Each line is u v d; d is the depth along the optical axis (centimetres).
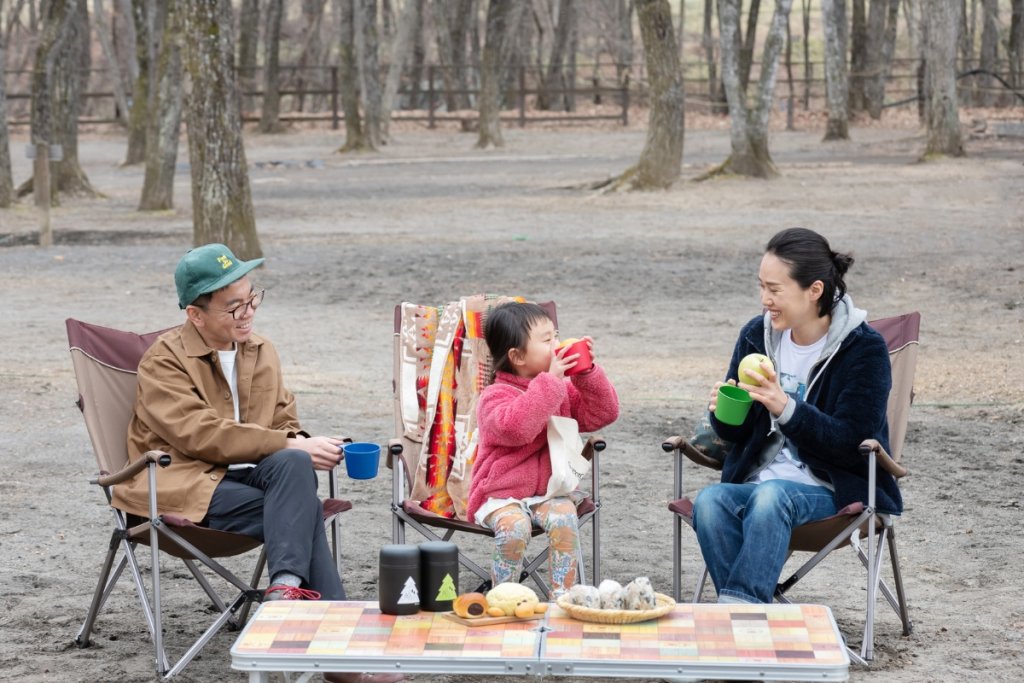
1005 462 682
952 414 790
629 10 5816
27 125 4666
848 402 421
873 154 3125
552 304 518
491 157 3497
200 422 434
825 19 3728
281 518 410
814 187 2241
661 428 774
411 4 4191
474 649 313
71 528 588
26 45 5741
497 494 427
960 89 4412
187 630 462
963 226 1695
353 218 2012
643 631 326
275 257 1548
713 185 2317
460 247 1625
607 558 544
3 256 1619
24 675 416
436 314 512
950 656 427
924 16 2767
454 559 345
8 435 763
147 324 1139
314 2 5694
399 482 452
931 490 634
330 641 320
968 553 538
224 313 450
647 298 1248
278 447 433
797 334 441
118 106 4628
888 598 448
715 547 414
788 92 5753
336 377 926
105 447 442
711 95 5088
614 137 4178
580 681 414
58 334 1096
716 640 318
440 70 5641
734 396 425
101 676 415
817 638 319
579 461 429
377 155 3666
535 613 339
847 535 411
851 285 1277
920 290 1242
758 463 438
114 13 5681
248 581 523
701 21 7550
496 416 420
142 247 1703
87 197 2469
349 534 583
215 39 1441
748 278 1356
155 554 411
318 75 5812
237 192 1482
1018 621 459
